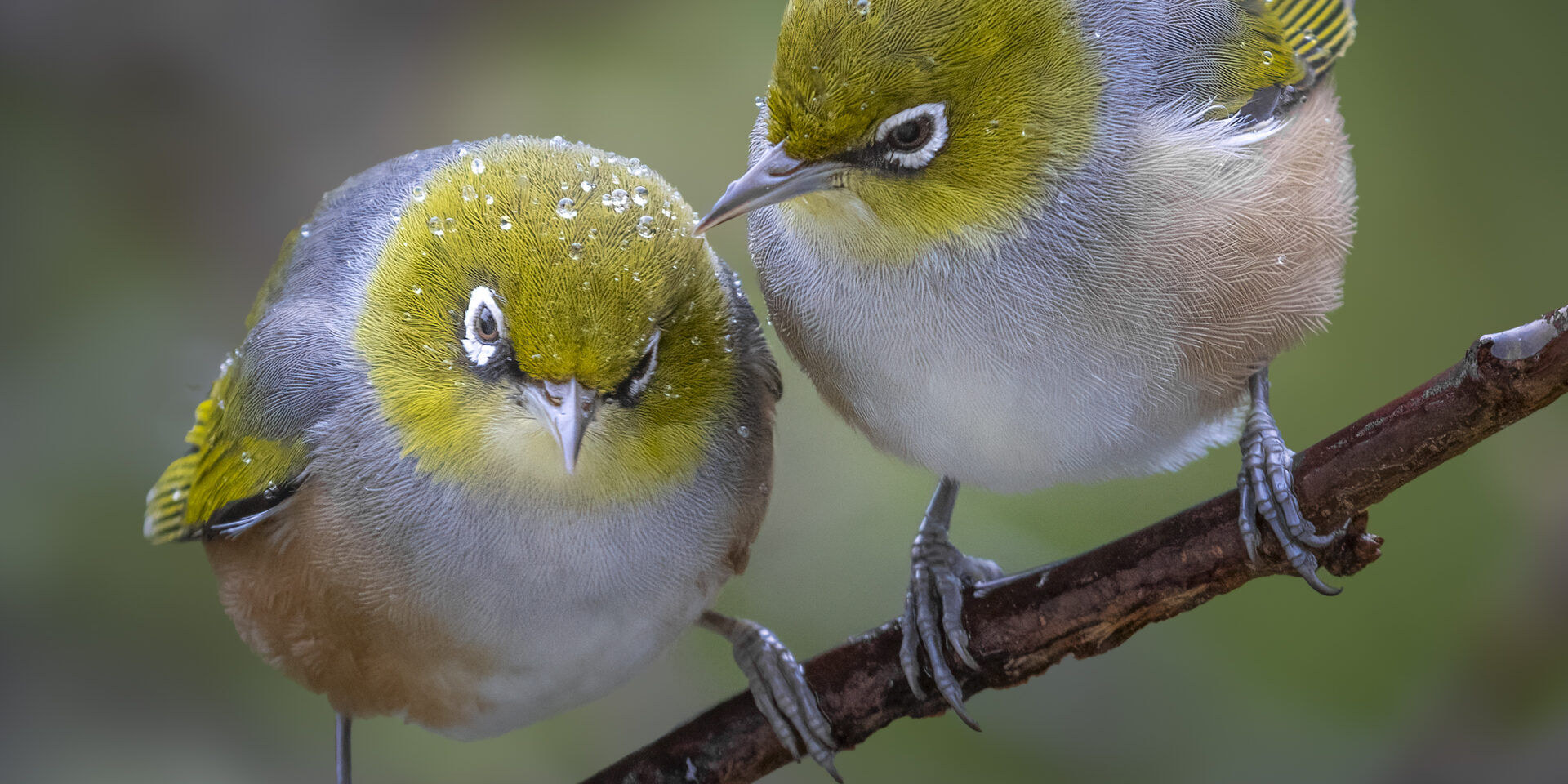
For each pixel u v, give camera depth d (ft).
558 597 3.91
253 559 3.93
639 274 3.88
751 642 3.96
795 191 3.89
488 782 4.11
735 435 3.92
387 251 3.91
